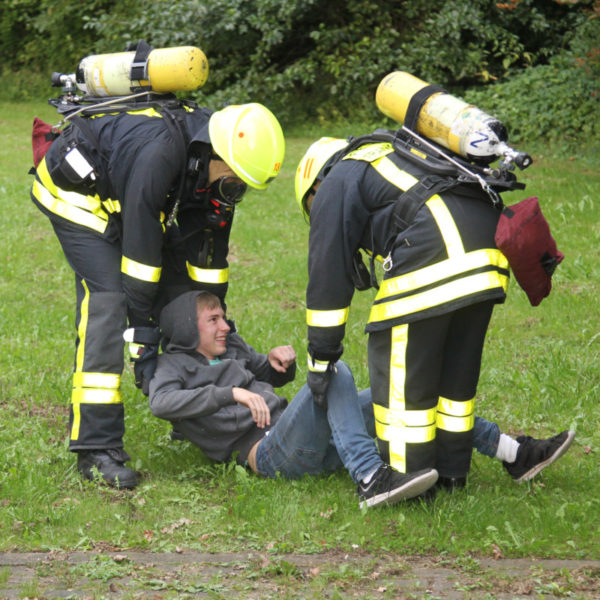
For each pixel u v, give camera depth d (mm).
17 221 27328
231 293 20938
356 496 10352
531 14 42812
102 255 11094
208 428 10969
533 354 16266
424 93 9578
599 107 36969
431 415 9695
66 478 11070
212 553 9180
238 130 10531
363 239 9828
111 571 8555
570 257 22391
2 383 15016
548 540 9266
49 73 57531
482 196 9500
